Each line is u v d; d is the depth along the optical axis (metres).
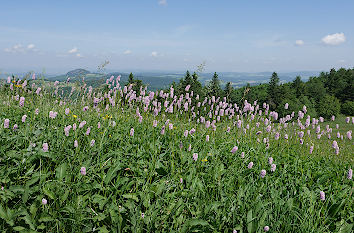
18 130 4.28
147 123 5.88
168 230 3.10
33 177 3.29
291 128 7.27
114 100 6.53
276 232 3.15
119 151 4.34
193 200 3.60
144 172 3.81
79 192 3.33
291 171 5.12
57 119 5.24
